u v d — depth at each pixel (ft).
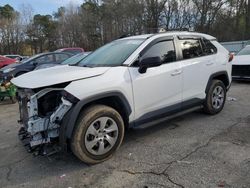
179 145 14.73
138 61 14.57
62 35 197.98
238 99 24.66
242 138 15.26
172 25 135.74
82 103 12.32
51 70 14.37
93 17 174.09
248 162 12.51
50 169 12.98
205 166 12.33
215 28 130.31
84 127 12.51
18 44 200.34
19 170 13.08
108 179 11.80
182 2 133.18
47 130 12.48
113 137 13.57
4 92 29.55
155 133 16.61
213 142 14.88
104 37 168.25
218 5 129.39
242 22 128.16
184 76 16.65
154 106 15.24
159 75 15.19
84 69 13.57
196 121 18.45
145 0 138.72
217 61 19.24
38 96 12.38
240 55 35.14
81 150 12.56
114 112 13.38
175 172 11.97
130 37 17.19
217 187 10.75
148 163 12.92
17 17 202.49
